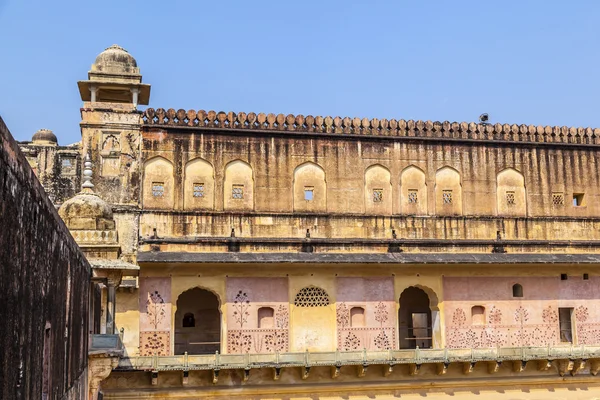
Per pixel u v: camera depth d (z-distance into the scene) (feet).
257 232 69.92
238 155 71.05
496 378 70.69
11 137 18.10
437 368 69.15
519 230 76.28
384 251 72.08
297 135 72.79
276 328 67.21
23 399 20.77
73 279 34.30
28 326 21.38
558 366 72.49
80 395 39.34
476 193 76.02
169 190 68.80
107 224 55.52
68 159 67.51
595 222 78.74
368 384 67.21
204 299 73.72
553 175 78.59
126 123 68.80
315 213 71.56
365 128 74.74
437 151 76.02
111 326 50.72
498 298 73.00
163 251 66.90
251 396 64.54
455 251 73.67
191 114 70.54
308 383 65.98
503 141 77.66
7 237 17.95
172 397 62.90
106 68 69.15
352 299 69.36
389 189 74.08
